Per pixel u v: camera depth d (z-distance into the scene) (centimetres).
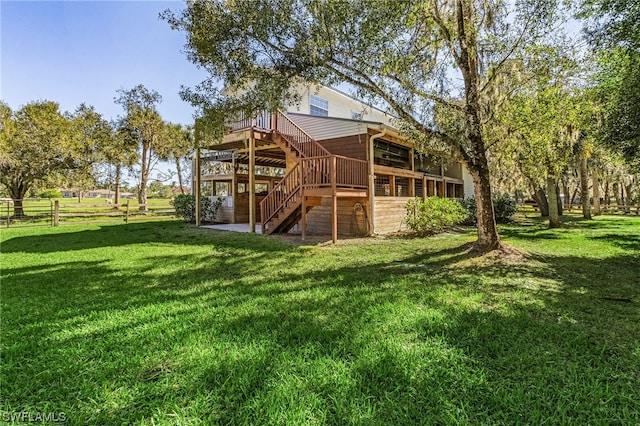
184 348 253
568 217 1717
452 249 705
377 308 339
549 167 1114
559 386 200
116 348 255
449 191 1788
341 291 406
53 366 229
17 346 259
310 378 209
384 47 584
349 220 1021
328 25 568
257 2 577
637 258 599
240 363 229
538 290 402
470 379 206
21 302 373
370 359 232
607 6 510
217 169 2211
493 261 572
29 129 1852
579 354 239
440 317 311
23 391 201
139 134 2386
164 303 367
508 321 302
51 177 2167
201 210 1495
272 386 201
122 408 183
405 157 1528
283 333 280
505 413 176
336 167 843
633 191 2192
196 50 650
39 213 2145
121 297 391
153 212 2072
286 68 636
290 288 425
